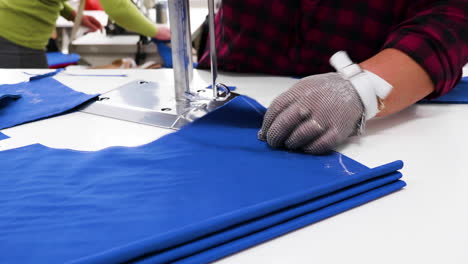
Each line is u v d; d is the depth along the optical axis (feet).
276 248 1.01
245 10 2.66
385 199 1.24
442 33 1.91
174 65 2.08
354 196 1.22
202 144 1.63
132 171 1.37
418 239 1.03
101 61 5.69
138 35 6.04
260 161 1.43
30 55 4.92
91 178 1.33
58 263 0.85
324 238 1.05
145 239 0.88
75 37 5.89
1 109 2.14
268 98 2.35
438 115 2.03
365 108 1.58
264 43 2.77
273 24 2.68
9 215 1.08
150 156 1.50
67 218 1.06
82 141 1.74
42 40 5.00
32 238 0.95
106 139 1.76
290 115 1.49
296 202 1.10
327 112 1.47
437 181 1.34
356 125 1.60
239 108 2.08
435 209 1.17
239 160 1.44
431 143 1.67
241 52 2.82
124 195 1.18
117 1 4.51
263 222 1.04
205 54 3.04
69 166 1.44
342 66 1.68
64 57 6.59
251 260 0.96
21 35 4.75
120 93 2.41
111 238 0.94
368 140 1.71
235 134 1.77
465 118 1.98
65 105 2.16
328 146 1.48
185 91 2.13
